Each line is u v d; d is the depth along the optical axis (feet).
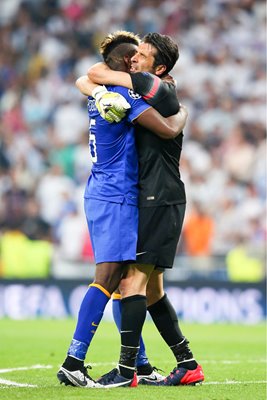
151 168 59.98
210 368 78.84
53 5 259.39
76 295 163.32
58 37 254.06
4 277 173.58
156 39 61.57
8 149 224.74
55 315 163.22
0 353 93.25
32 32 254.88
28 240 181.78
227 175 214.69
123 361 58.65
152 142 59.98
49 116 233.55
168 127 59.06
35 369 75.61
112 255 58.23
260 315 164.25
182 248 187.62
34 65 248.32
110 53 62.80
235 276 175.52
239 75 241.14
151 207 59.26
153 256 59.11
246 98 236.43
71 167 220.43
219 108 233.14
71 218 201.87
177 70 240.94
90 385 57.72
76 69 247.09
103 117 58.54
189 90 237.86
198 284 162.91
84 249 183.32
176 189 60.64
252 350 103.14
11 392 54.49
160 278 61.72
